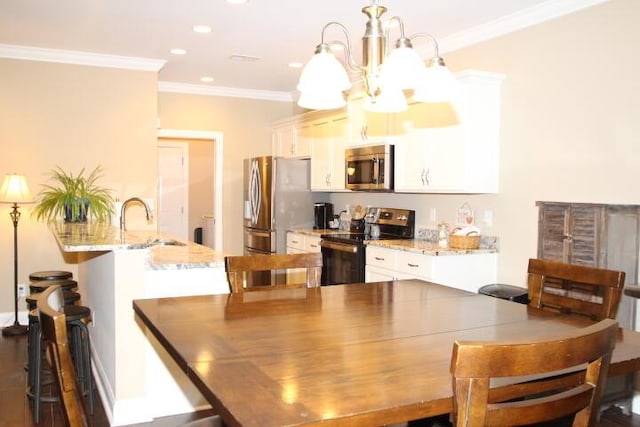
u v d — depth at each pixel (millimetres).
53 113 4953
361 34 4246
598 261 3195
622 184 3182
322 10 3717
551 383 1274
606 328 1163
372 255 4539
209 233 8039
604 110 3285
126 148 5211
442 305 2125
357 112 5070
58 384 1204
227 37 4395
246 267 2465
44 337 1270
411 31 4137
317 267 2598
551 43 3609
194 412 3102
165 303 2104
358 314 1953
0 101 4785
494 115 3982
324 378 1271
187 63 5312
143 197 5273
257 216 6074
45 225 4961
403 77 1872
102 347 3396
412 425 1751
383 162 4629
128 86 5199
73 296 3459
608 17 3260
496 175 4020
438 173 4121
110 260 3039
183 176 8523
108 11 3779
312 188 5902
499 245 4012
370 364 1380
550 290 3240
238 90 6652
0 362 3928
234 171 6742
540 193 3695
